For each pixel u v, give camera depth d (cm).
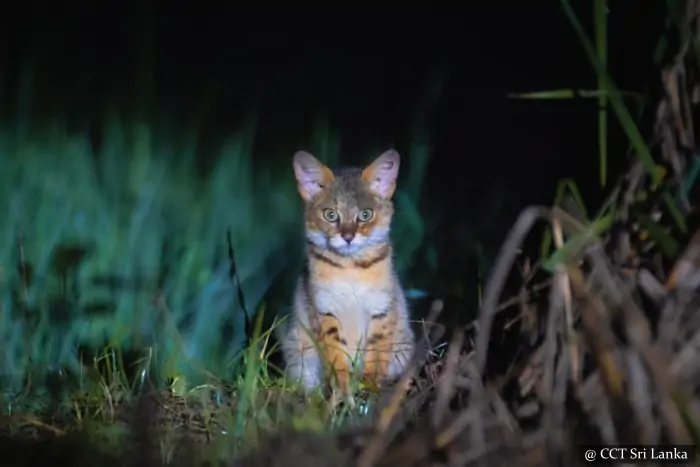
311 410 794
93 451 737
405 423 720
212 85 2139
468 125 1750
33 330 1020
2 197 1342
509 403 732
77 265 1101
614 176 841
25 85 1919
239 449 725
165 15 2308
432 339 991
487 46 1892
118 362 966
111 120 1791
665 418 625
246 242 1297
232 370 955
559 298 679
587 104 1037
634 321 636
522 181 1437
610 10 895
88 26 2273
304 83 2122
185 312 1086
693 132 766
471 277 1152
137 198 1324
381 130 1836
